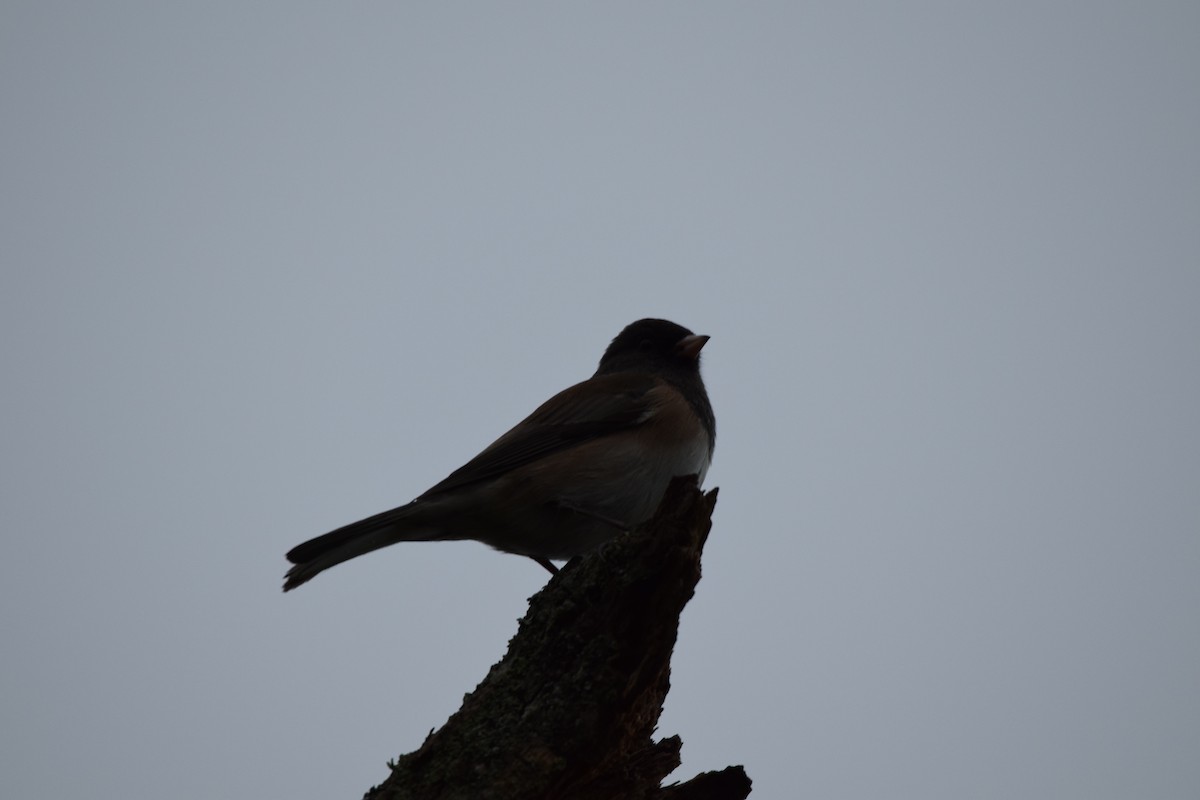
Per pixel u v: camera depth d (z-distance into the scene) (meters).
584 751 7.10
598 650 7.25
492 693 7.33
